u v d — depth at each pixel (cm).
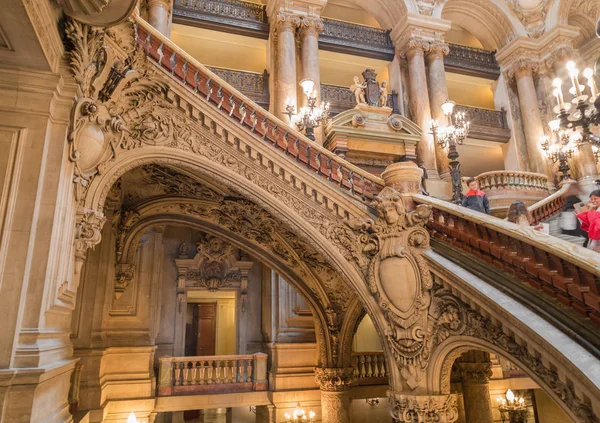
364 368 933
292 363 899
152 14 1032
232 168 548
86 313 722
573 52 1428
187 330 1412
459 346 477
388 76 1425
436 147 1247
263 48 1318
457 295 471
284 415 865
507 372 991
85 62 378
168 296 957
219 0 1220
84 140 410
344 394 821
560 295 377
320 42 1294
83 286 727
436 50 1334
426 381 507
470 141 1430
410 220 529
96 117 430
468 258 483
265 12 1266
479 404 836
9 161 333
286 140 591
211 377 866
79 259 424
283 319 921
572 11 1512
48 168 351
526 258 418
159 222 840
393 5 1381
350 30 1358
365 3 1441
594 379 296
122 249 827
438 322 495
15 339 302
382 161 1117
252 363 908
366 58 1365
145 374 827
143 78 506
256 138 554
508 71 1492
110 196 727
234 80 1163
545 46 1459
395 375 528
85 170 435
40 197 341
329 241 558
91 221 439
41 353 311
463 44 1662
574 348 328
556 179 1316
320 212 563
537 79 1460
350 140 1041
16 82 345
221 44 1295
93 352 718
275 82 1167
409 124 1093
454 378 944
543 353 352
